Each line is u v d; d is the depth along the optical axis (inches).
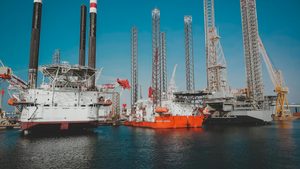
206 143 1098.1
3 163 705.0
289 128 2060.8
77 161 732.0
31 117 1359.5
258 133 1573.6
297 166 659.4
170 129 1909.4
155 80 2111.2
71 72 1565.0
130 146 1029.8
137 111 2546.8
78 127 1475.1
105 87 1739.7
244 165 675.4
